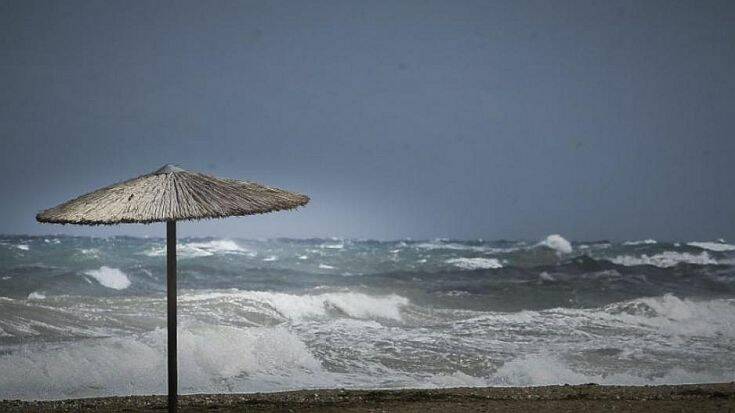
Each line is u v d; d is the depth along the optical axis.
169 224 16.75
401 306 55.50
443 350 37.66
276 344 35.97
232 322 45.38
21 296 58.69
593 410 23.17
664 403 24.47
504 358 36.34
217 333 36.25
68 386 29.27
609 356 37.47
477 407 23.97
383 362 35.00
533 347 39.31
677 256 123.69
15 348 34.19
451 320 50.34
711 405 24.03
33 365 30.61
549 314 52.06
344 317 50.47
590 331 45.16
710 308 57.03
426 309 55.22
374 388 30.17
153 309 47.16
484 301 64.06
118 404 25.44
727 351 39.56
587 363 35.84
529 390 28.56
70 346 34.19
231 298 50.78
